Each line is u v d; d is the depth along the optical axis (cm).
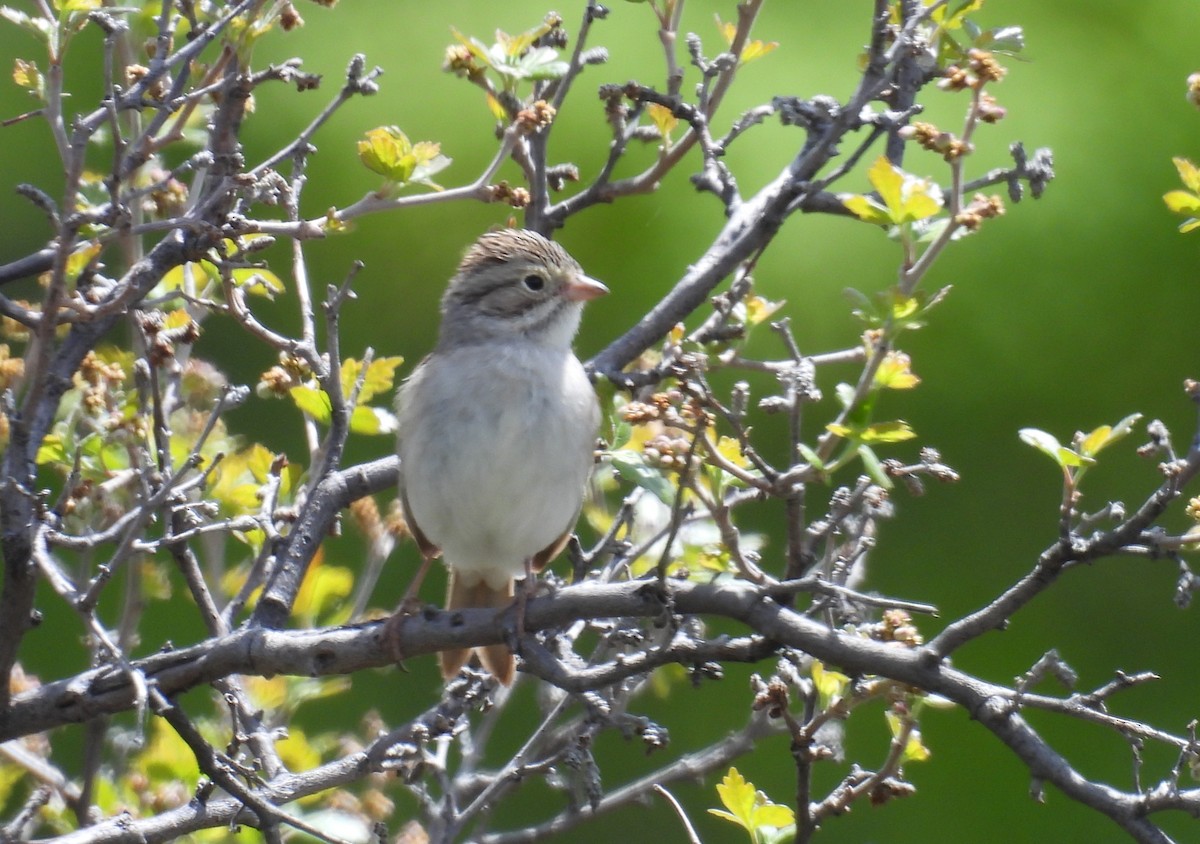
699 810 1529
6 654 705
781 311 1579
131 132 851
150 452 858
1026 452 1647
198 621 1407
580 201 994
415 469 923
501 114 944
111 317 745
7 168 1658
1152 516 623
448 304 959
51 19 678
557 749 923
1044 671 645
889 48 906
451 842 825
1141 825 609
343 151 1645
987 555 1634
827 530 718
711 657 663
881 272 1587
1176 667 1622
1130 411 1642
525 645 694
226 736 923
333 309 815
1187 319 1653
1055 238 1669
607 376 877
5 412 718
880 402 1653
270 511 818
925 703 713
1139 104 1691
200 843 879
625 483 1066
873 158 1564
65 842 719
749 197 1590
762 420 1572
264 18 770
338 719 1455
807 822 691
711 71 953
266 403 1558
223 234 685
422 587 1537
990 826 1562
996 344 1662
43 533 676
